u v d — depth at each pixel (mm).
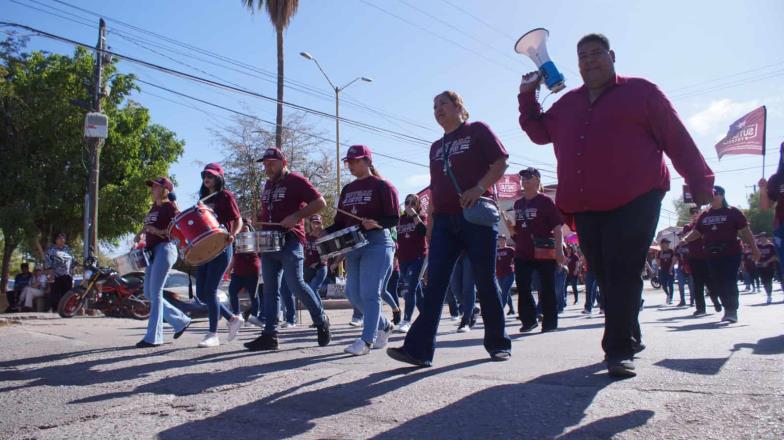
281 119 23516
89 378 4383
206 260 5957
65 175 23812
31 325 10031
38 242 25562
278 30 23438
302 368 4457
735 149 14180
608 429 2588
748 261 22219
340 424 2869
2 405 3625
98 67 16797
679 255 13727
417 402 3178
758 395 2992
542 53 4148
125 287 13094
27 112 23234
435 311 4281
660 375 3561
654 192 3586
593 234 3766
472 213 4277
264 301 5859
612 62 3691
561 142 3824
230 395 3582
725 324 7375
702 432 2492
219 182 6395
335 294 18938
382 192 5629
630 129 3586
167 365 4852
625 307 3596
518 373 3855
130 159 25516
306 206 5766
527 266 7457
